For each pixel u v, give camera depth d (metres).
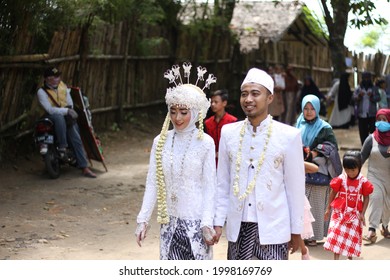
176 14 20.97
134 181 12.01
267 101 5.07
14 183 11.34
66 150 12.06
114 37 17.25
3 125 12.35
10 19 12.10
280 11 27.09
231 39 23.20
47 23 13.57
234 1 23.48
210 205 5.12
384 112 8.55
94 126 16.91
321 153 7.85
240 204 5.02
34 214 9.39
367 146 8.59
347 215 7.28
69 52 14.58
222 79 23.08
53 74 11.90
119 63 17.78
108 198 10.60
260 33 25.80
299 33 28.91
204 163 5.18
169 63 21.02
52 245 7.90
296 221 5.01
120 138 17.06
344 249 7.25
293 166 4.98
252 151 5.04
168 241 5.23
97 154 12.84
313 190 7.97
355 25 15.97
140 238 5.27
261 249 5.00
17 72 12.59
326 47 26.59
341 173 7.94
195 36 21.34
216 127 8.27
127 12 17.70
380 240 8.62
